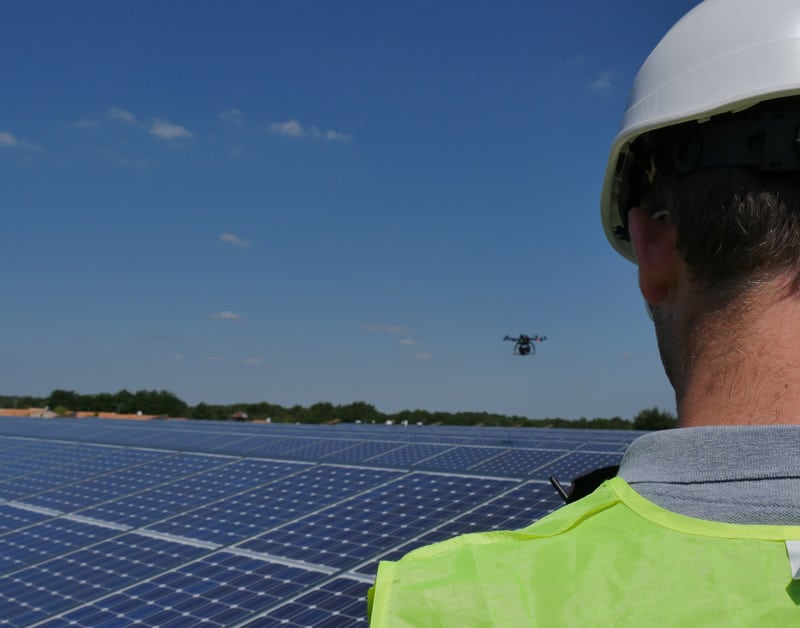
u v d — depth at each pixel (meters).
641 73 1.64
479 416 58.69
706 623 1.10
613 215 1.96
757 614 1.09
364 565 10.33
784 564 1.12
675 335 1.50
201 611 9.48
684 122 1.48
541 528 1.39
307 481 16.00
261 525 12.91
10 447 29.56
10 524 15.34
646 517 1.28
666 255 1.54
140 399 79.44
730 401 1.35
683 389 1.46
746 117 1.39
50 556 12.68
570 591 1.20
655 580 1.17
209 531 12.91
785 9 1.43
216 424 39.59
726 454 1.26
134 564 11.66
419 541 11.05
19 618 10.00
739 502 1.20
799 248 1.33
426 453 19.80
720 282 1.38
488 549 1.34
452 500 12.97
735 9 1.49
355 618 8.59
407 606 1.25
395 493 13.88
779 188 1.35
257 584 10.13
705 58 1.46
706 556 1.16
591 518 1.35
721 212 1.38
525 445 21.23
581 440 22.77
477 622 1.19
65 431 35.47
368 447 22.48
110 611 9.87
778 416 1.29
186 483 17.47
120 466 21.19
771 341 1.32
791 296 1.33
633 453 1.46
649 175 1.61
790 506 1.17
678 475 1.30
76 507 16.22
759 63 1.38
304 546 11.43
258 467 18.48
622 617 1.14
